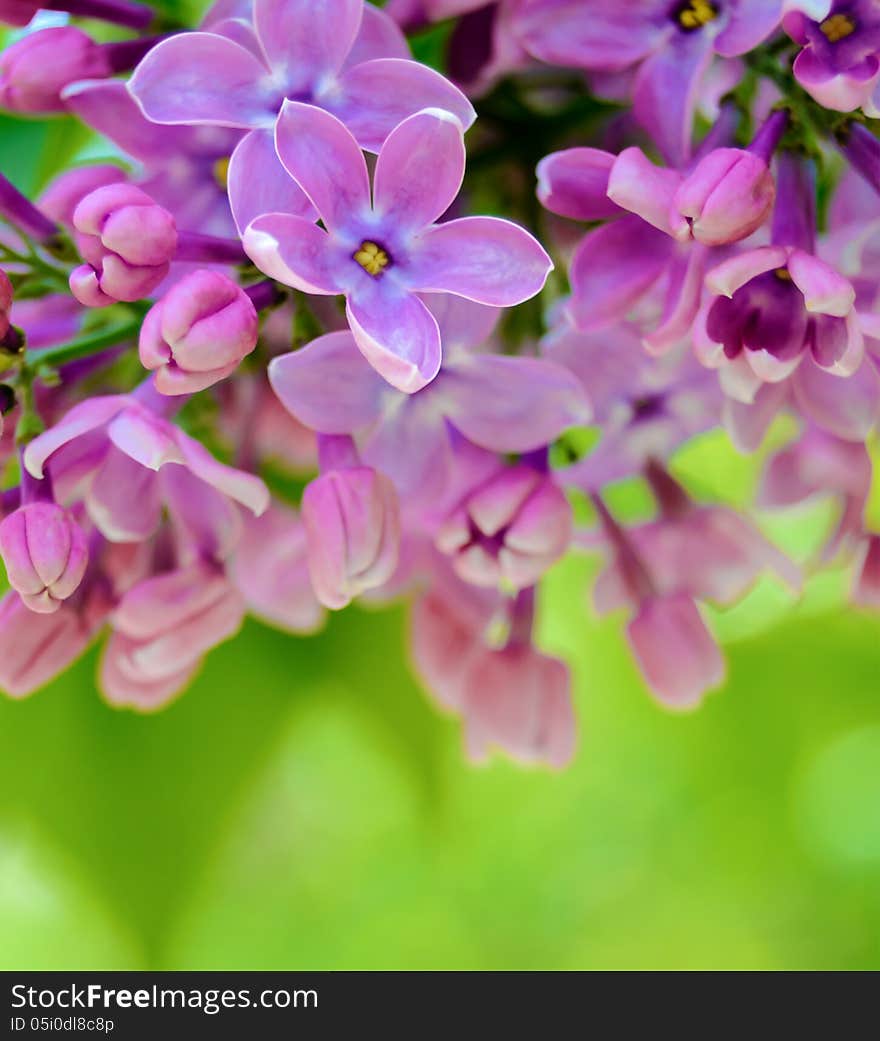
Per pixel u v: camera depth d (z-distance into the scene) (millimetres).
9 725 293
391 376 238
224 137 261
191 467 247
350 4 247
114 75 260
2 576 291
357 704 302
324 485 251
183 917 296
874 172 253
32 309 263
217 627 261
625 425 275
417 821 316
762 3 253
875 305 257
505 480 259
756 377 248
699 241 244
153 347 239
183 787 296
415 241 245
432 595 283
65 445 252
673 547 280
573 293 250
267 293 253
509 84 271
